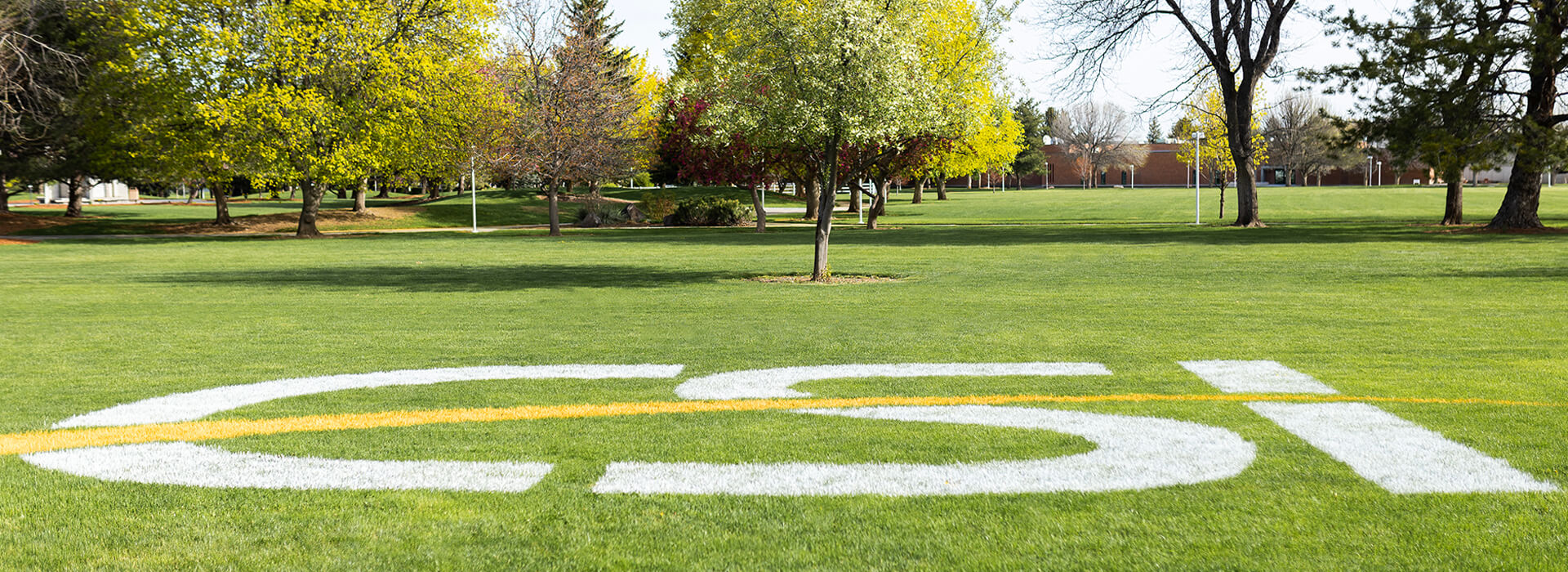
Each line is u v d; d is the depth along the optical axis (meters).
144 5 33.41
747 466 4.61
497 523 3.83
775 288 14.65
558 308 12.02
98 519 3.90
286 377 7.16
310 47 32.91
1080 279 15.35
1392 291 12.81
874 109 14.94
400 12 35.94
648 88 48.09
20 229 37.88
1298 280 14.59
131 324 10.45
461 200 54.62
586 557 3.47
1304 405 5.82
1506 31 26.05
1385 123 26.70
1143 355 7.83
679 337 9.30
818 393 6.43
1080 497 4.09
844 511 3.94
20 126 33.06
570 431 5.39
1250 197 34.69
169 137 33.53
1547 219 38.16
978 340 8.86
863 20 14.81
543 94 37.19
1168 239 26.67
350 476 4.48
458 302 12.89
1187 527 3.71
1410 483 4.21
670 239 30.67
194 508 4.03
